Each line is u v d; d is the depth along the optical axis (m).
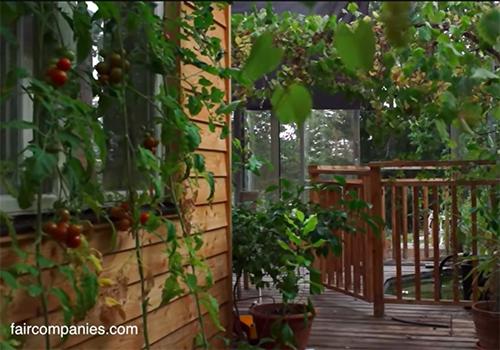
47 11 1.81
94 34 2.29
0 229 1.74
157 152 2.46
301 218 3.47
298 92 1.42
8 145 1.92
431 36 2.58
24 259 1.73
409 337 3.82
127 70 2.08
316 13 3.42
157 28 2.22
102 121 2.35
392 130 3.61
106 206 2.21
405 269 6.08
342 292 4.88
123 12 1.92
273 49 1.48
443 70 2.50
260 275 3.44
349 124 7.05
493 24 1.91
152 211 2.27
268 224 3.55
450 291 5.31
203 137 3.01
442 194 5.00
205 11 2.43
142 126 2.35
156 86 2.54
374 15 2.39
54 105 1.68
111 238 2.23
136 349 2.41
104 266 2.22
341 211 3.90
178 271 2.32
